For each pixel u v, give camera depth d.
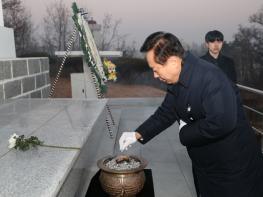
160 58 1.67
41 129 2.37
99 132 3.30
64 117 2.78
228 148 1.83
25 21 10.03
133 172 2.10
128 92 9.62
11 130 2.34
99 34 6.71
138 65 9.74
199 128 1.74
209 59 3.88
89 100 3.72
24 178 1.47
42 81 5.49
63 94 9.69
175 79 1.79
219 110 1.67
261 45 9.76
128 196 2.14
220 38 3.79
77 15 4.56
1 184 1.42
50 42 10.21
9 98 4.06
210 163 1.91
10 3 9.80
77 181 2.26
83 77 5.70
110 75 5.38
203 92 1.71
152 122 2.18
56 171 1.55
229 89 1.72
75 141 2.05
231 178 1.86
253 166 1.90
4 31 4.54
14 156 1.77
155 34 1.71
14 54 4.87
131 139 2.18
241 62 9.95
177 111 1.92
